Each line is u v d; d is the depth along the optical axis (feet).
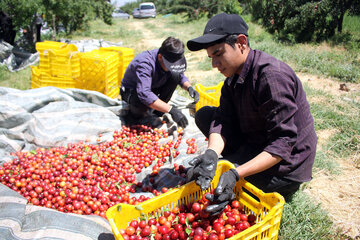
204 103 17.72
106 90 21.58
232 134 9.96
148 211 8.34
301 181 9.43
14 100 15.70
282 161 8.87
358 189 12.42
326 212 10.95
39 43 22.35
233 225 8.34
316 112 18.57
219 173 9.09
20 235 8.10
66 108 16.98
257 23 53.62
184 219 8.54
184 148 14.80
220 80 26.18
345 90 22.94
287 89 7.73
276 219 7.34
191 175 8.81
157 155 15.14
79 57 21.59
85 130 16.65
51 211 8.82
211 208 7.52
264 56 8.07
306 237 9.60
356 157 14.52
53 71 22.49
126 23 105.91
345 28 43.52
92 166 13.85
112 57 22.25
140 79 15.74
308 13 40.91
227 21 7.51
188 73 30.53
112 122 17.80
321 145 15.65
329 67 27.53
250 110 8.77
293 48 35.09
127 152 15.83
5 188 9.71
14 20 37.52
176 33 64.03
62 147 15.34
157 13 148.66
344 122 17.40
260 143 9.52
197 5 90.99
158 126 18.56
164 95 18.42
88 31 70.49
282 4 46.29
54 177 12.61
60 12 47.65
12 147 14.76
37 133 15.62
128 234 7.84
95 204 10.92
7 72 30.48
